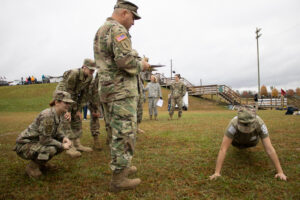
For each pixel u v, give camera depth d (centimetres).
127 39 214
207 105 2481
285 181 236
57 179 260
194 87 2800
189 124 712
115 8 241
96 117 402
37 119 256
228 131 265
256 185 227
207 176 256
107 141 439
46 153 250
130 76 228
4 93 2934
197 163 305
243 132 260
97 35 236
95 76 391
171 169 284
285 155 328
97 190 226
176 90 938
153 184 237
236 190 218
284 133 495
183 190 222
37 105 2353
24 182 253
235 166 288
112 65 222
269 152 257
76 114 385
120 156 217
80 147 389
